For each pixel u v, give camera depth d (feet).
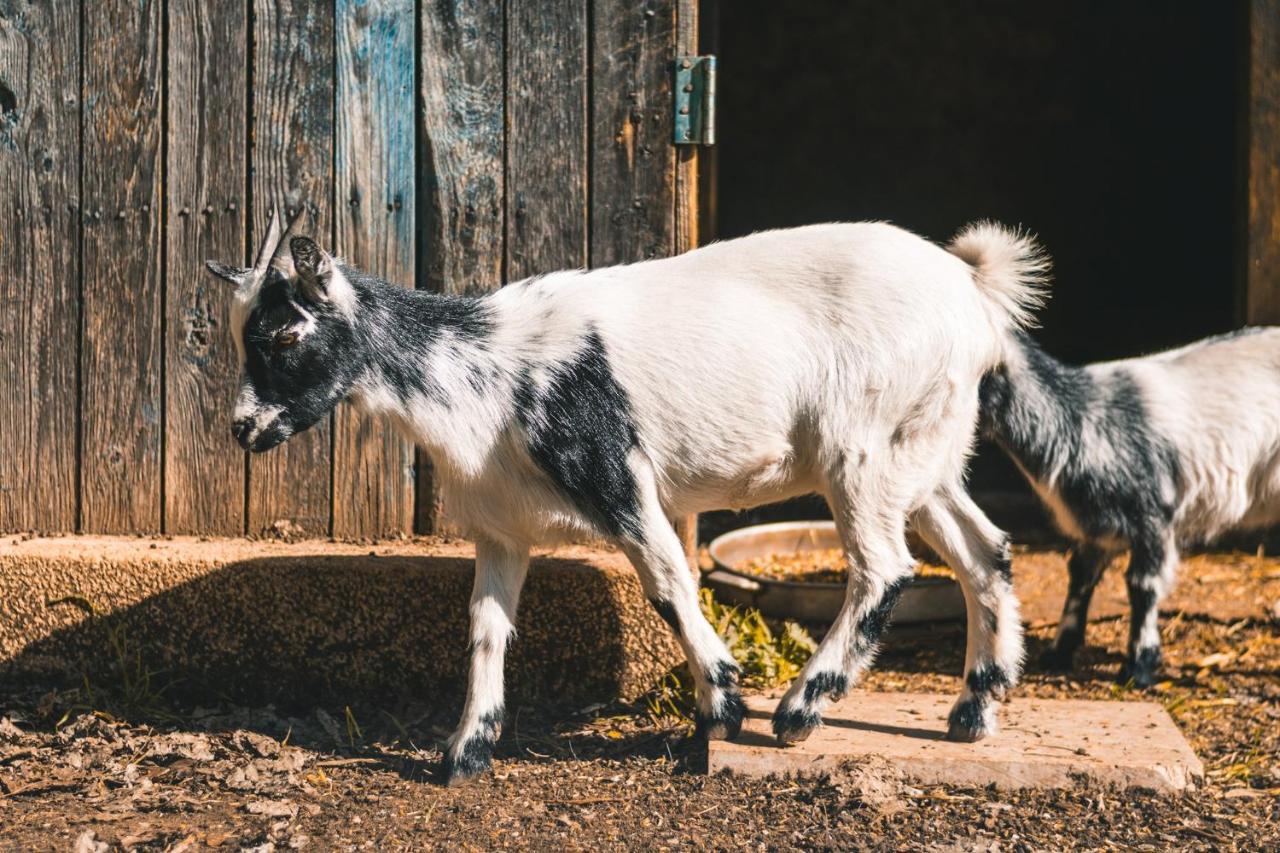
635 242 15.34
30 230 15.96
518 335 12.77
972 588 13.32
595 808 12.11
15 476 16.19
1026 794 12.44
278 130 15.65
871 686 16.31
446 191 15.49
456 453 12.67
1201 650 18.10
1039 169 33.24
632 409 12.60
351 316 12.41
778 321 12.63
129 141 15.79
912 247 12.80
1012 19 32.99
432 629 14.74
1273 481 17.22
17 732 13.78
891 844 11.36
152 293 15.88
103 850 11.20
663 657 14.74
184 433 15.97
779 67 34.09
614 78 15.23
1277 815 12.26
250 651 14.96
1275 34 19.81
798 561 20.98
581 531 12.80
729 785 12.53
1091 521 16.66
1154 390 17.01
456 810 12.09
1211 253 32.30
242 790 12.52
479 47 15.33
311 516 15.93
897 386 12.44
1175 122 32.35
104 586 15.02
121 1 15.67
